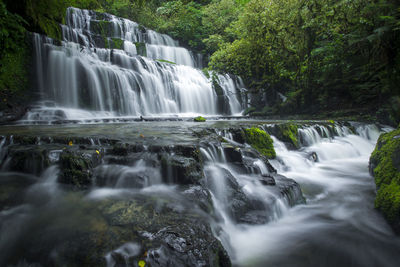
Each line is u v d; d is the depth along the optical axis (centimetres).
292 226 368
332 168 676
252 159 503
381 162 464
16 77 995
